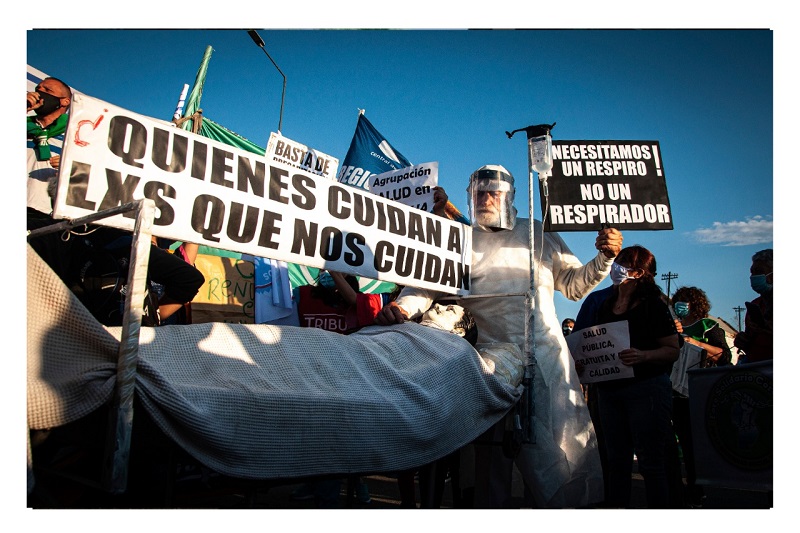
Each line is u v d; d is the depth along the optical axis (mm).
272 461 1963
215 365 2082
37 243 2447
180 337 2113
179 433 1802
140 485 2033
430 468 2654
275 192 2816
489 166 3775
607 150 3779
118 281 2676
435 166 4555
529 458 3352
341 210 3092
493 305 3682
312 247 2947
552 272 3891
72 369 1755
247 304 4754
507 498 3318
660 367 3270
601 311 3562
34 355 1740
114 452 1679
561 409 3453
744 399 3361
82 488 2027
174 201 2445
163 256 2879
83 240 2613
